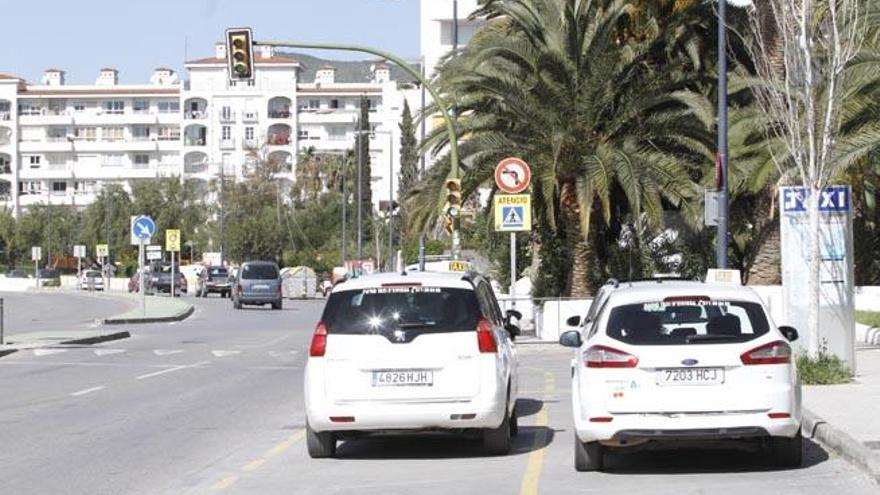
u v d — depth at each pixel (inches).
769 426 462.0
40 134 5270.7
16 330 1594.5
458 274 553.6
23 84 5265.8
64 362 1115.9
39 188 5285.4
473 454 553.6
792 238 823.1
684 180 1304.1
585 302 1285.7
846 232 813.9
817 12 837.2
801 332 821.2
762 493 439.8
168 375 983.6
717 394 461.7
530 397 791.7
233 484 480.7
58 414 725.3
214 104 5241.1
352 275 568.4
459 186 1299.2
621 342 471.8
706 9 1417.3
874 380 793.6
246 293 2395.4
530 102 1317.7
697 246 1526.8
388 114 4672.7
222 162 4997.5
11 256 4899.1
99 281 3912.4
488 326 527.5
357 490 464.8
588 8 1316.4
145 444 597.0
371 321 524.1
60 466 530.0
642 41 1445.6
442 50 3545.8
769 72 967.0
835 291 812.6
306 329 1642.5
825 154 813.9
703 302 481.7
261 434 630.5
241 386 890.7
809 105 814.5
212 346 1317.7
